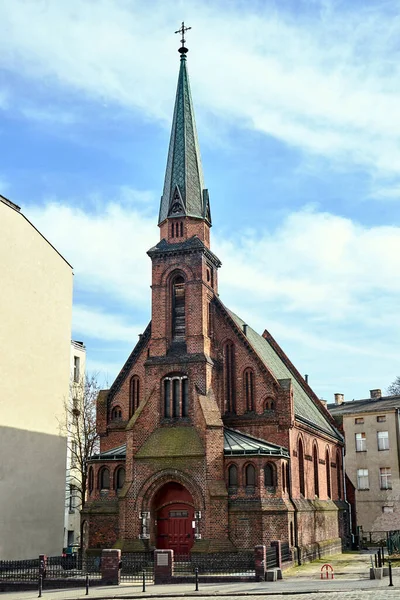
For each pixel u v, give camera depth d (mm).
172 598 32781
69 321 57250
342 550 64562
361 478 84625
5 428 48031
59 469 53812
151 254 54531
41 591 35906
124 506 48469
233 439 50094
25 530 49094
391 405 87188
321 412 74688
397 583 35844
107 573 38812
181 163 56656
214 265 56938
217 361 54156
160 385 51531
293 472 51844
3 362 48438
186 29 61844
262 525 45688
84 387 70625
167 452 48594
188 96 59625
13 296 50062
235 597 32094
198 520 46656
